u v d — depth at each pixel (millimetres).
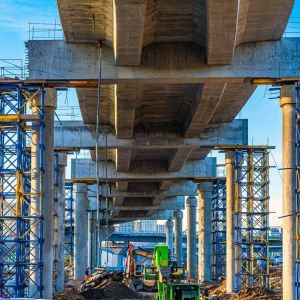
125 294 68250
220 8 31891
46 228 41969
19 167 38250
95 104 51562
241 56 40812
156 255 56500
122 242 196250
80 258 84375
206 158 79625
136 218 132625
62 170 67812
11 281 42594
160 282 43688
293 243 41156
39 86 40250
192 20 37375
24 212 41719
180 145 60250
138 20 32656
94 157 76062
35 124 42406
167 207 114500
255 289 55938
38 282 40906
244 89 47594
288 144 41719
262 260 63344
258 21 37719
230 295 59562
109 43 39812
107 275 76875
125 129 55781
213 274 87000
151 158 77375
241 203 62125
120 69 40375
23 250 40062
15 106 40250
